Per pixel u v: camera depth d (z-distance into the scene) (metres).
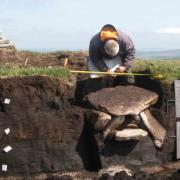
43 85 5.56
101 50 5.91
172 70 6.24
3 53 9.79
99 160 5.64
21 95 5.47
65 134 5.61
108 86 6.08
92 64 6.04
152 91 5.98
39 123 5.51
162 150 5.88
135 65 7.10
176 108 5.97
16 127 5.45
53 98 5.60
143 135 5.66
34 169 5.50
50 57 9.95
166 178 5.31
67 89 5.72
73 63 9.20
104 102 5.68
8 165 5.44
